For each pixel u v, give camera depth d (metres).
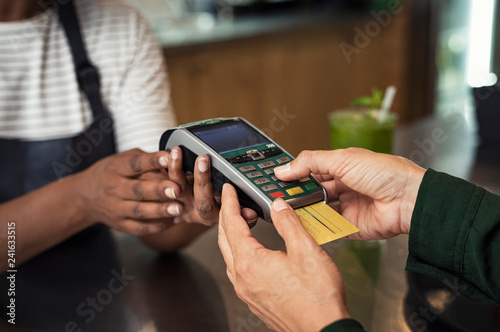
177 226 0.86
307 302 0.52
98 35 1.13
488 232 0.60
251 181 0.64
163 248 0.86
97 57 1.12
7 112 1.06
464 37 2.92
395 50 3.03
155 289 0.77
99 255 0.86
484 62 2.84
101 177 0.83
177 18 2.77
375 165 0.69
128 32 1.15
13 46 1.05
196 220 0.81
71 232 0.89
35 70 1.06
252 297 0.58
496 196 0.63
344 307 0.52
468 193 0.63
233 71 2.41
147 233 0.84
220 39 2.31
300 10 2.96
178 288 0.77
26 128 1.07
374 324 0.67
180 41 2.22
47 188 0.90
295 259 0.55
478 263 0.61
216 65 2.34
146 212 0.81
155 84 1.18
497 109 1.18
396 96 3.10
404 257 0.82
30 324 0.69
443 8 2.93
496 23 2.29
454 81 3.03
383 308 0.70
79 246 0.89
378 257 0.82
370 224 0.76
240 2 2.80
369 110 1.10
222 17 2.76
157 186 0.78
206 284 0.78
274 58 2.56
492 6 2.74
